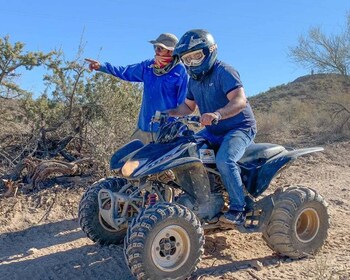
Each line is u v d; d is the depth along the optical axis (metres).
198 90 5.46
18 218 7.28
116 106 9.76
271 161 5.41
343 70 20.44
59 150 9.30
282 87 39.66
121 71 6.89
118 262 5.45
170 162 4.84
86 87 9.71
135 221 4.62
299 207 5.34
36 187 8.23
